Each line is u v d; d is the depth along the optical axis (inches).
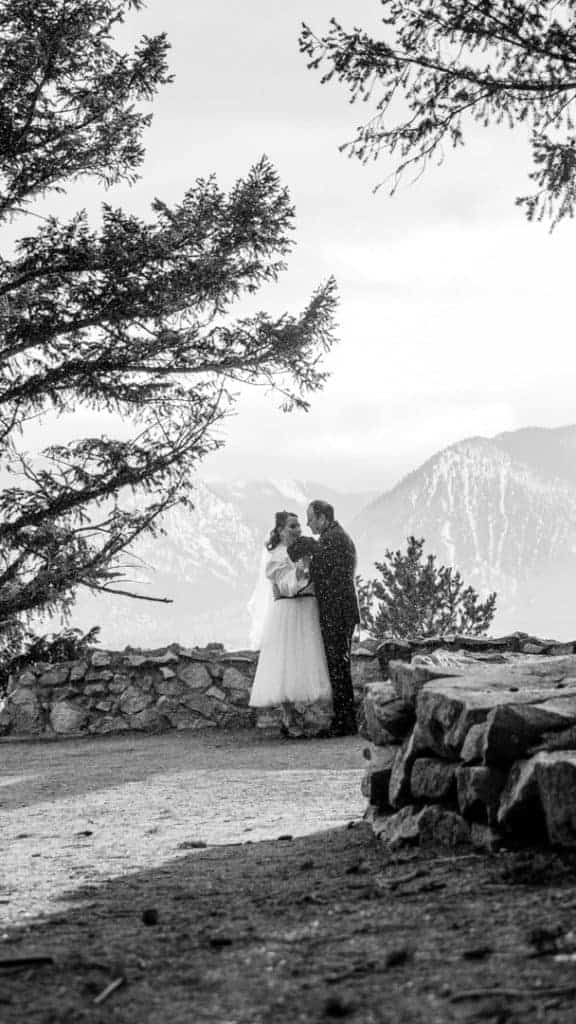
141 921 157.0
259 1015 107.0
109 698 582.9
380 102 366.3
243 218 694.5
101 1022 107.3
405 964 118.6
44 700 588.1
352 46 356.5
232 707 571.5
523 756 172.2
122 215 706.2
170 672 582.2
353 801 304.2
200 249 699.4
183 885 186.4
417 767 202.5
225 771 393.7
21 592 619.5
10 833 275.3
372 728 235.5
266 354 683.4
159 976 123.3
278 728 552.4
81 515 660.1
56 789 369.1
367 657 561.6
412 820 199.0
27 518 645.3
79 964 129.0
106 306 679.1
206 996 114.4
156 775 394.0
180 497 657.0
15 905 176.9
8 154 716.0
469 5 345.1
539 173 369.4
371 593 743.7
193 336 684.1
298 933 138.6
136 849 237.0
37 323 676.1
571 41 346.0
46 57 717.3
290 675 500.7
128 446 663.1
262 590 589.6
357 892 161.6
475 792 175.9
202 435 664.4
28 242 692.1
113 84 750.5
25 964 129.1
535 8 345.1
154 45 754.8
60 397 685.9
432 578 729.0
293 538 507.8
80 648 609.9
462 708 189.0
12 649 603.5
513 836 171.6
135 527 645.3
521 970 111.3
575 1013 97.2
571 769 154.4
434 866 172.4
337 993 111.3
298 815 281.3
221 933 143.3
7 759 487.8
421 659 264.4
